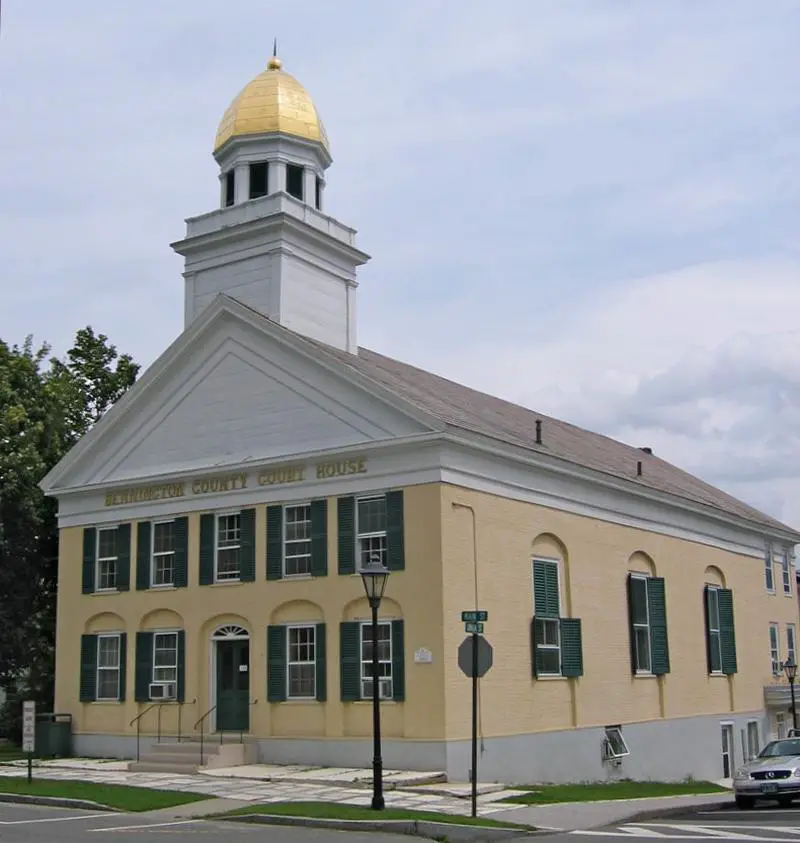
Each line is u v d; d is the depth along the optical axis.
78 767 30.17
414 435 28.56
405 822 19.27
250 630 30.77
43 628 39.59
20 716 40.56
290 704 29.67
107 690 33.56
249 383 32.28
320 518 30.00
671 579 39.91
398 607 28.25
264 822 20.27
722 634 43.06
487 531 29.77
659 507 39.84
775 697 46.38
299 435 30.97
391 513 28.80
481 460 30.00
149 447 34.03
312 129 36.69
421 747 27.16
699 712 40.34
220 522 32.22
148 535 33.44
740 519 46.12
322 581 29.64
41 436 39.09
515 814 21.69
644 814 23.39
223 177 37.09
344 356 33.94
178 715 31.62
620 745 34.16
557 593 32.75
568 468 33.59
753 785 26.48
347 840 17.75
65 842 16.83
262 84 36.94
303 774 26.97
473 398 39.84
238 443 32.12
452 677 27.44
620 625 35.84
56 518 39.06
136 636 32.97
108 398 44.41
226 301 32.72
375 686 21.81
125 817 20.92
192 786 25.30
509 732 29.25
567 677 32.25
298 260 34.78
